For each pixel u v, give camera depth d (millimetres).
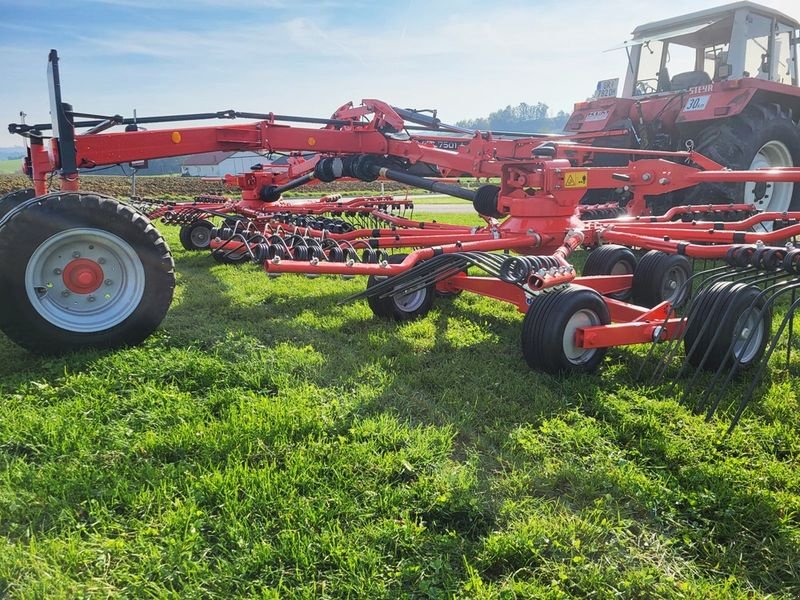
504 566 2217
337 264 4281
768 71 9156
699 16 9078
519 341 4688
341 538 2268
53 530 2291
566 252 4484
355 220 11719
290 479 2615
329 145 6680
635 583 2135
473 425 3305
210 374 3732
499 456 2951
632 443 3119
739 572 2227
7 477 2582
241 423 3053
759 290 3971
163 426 3109
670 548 2348
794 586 2164
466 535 2383
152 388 3479
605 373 4055
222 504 2436
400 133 7020
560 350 3830
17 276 3754
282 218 8102
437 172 7246
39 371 3791
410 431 3105
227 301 5875
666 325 4160
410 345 4605
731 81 8180
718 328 3727
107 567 2121
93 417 3146
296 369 3977
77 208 3904
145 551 2176
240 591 2033
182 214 9266
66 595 1981
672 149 9414
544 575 2176
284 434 2979
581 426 3254
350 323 5188
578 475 2773
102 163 5289
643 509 2578
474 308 5734
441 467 2793
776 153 9086
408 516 2434
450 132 7660
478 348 4535
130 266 4180
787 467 2869
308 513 2379
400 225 8414
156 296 4242
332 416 3242
